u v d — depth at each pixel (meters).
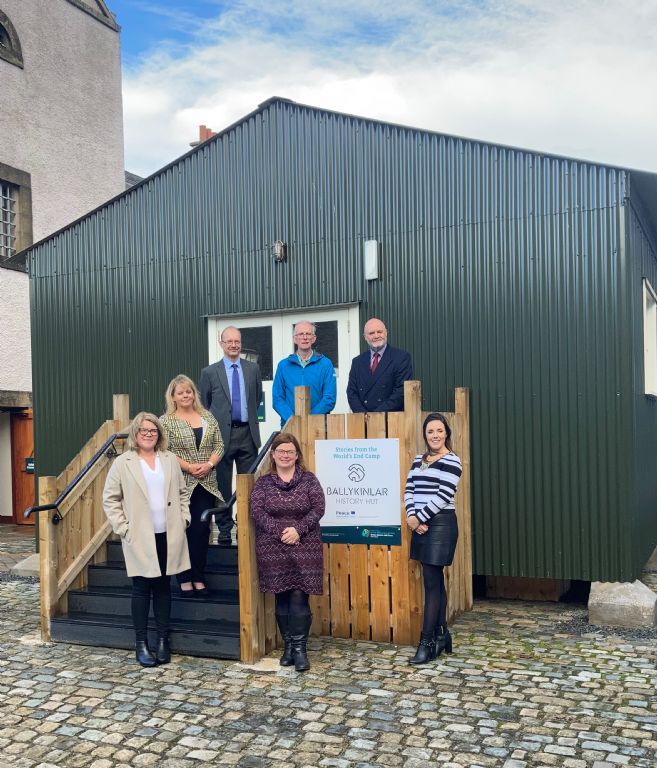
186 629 5.62
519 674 5.17
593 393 6.73
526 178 7.02
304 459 6.11
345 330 7.75
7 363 12.83
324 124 7.86
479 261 7.17
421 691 4.86
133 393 8.65
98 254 8.90
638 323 7.25
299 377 6.67
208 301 8.33
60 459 8.99
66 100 14.19
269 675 5.19
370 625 5.98
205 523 5.98
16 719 4.52
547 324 6.90
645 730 4.26
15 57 13.15
